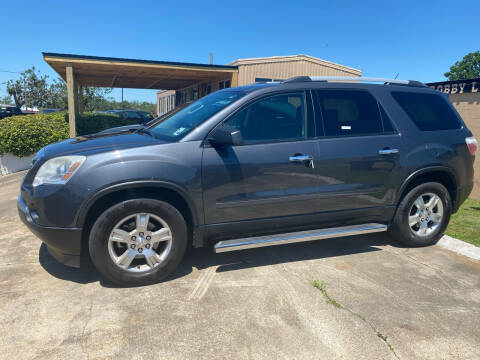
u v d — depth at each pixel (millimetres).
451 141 4188
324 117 3670
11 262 3631
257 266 3641
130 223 3133
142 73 15703
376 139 3807
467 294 3158
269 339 2484
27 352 2309
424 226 4219
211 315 2754
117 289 3127
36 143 9797
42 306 2838
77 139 3764
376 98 3951
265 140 3428
